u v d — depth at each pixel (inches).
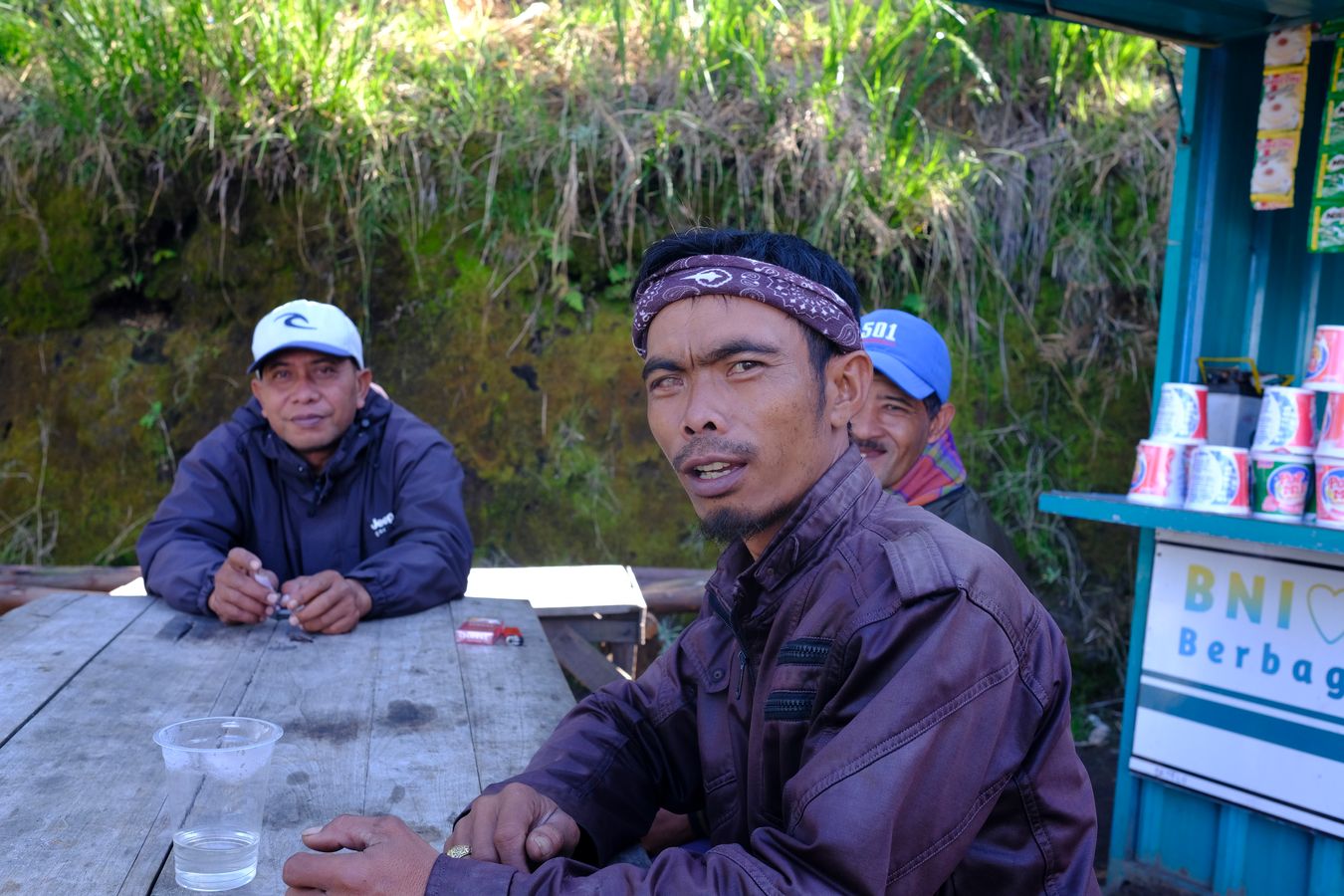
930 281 185.6
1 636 96.7
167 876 53.3
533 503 180.1
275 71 178.2
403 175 179.8
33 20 186.4
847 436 54.1
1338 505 100.7
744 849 45.9
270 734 54.8
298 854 47.3
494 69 189.5
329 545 118.2
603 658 141.9
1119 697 182.9
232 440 118.0
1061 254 188.7
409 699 83.3
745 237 51.3
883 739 44.7
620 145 182.2
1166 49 192.9
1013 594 48.5
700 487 50.4
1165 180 187.9
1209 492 110.5
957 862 46.7
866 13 204.1
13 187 177.2
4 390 177.2
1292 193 118.5
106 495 176.6
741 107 186.5
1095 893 49.6
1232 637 113.0
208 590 104.7
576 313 183.9
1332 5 110.3
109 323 180.9
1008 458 186.4
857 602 48.9
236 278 179.8
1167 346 124.6
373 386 124.4
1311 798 106.3
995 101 195.2
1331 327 105.4
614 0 183.9
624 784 60.3
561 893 44.8
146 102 180.1
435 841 58.5
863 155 184.1
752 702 53.8
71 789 63.4
